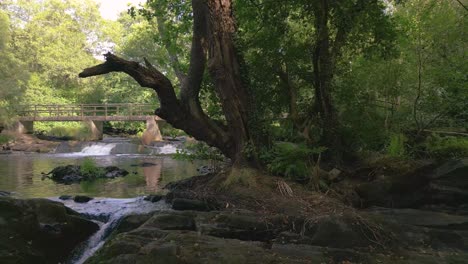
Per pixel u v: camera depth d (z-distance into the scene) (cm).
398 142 761
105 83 3781
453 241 492
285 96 898
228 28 789
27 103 3319
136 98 3575
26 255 537
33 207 625
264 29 877
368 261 441
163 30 1175
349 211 584
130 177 1438
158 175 1491
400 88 905
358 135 842
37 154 2375
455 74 814
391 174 693
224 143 827
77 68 3822
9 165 1808
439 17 815
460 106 841
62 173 1441
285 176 752
